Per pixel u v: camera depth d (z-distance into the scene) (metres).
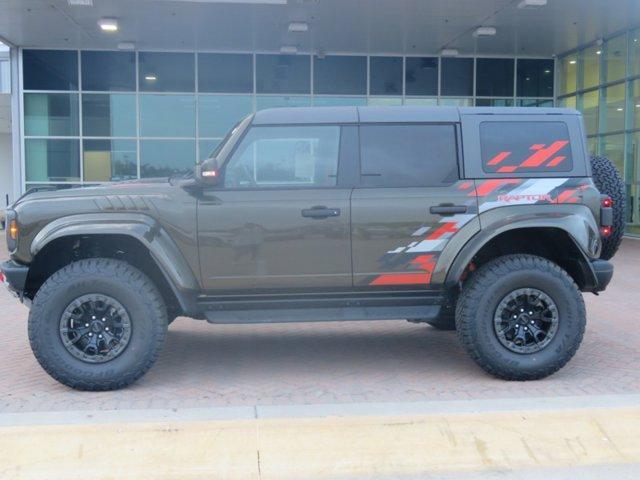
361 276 5.57
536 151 5.72
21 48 19.53
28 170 19.88
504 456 4.29
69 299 5.30
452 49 20.00
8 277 5.45
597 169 6.18
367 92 20.56
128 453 4.20
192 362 6.45
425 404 4.91
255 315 5.61
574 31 18.14
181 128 20.12
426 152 5.66
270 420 4.50
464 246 5.56
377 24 17.14
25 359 6.50
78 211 5.39
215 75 20.12
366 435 4.39
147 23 16.98
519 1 15.31
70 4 15.11
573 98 21.00
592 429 4.51
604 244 6.18
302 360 6.53
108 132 19.95
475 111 5.74
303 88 20.38
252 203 5.46
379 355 6.70
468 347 5.62
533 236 5.95
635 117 18.33
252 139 5.59
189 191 5.47
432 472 4.17
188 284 5.43
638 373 5.96
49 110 19.80
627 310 8.77
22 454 4.16
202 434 4.34
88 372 5.34
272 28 17.52
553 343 5.61
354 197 5.53
